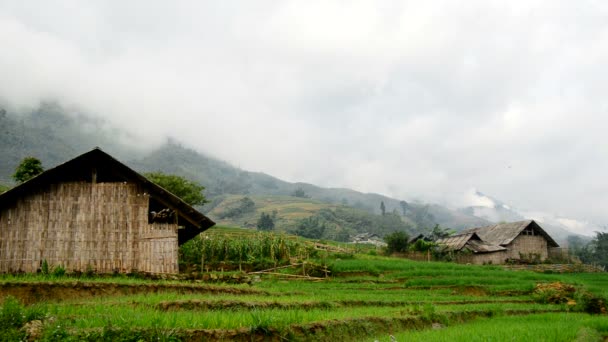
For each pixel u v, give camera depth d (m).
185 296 18.39
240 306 17.48
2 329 11.20
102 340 10.93
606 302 28.48
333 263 40.16
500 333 16.91
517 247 69.50
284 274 35.19
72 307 14.22
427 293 31.41
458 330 17.89
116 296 18.42
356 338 15.77
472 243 67.56
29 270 24.05
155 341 11.32
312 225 147.25
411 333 17.12
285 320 14.37
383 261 46.22
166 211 27.11
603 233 111.94
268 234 47.78
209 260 38.09
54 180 25.48
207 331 12.31
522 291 34.88
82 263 24.89
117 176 26.50
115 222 25.88
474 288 35.03
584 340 16.70
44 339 10.64
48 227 24.83
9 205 24.48
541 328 18.69
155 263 26.09
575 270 59.34
